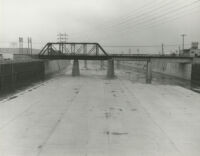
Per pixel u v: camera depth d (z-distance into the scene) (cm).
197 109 3247
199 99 4038
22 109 3142
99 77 8231
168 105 3497
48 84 5938
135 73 10612
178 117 2805
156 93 4675
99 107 3309
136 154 1747
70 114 2897
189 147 1892
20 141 1984
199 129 2353
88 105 3438
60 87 5391
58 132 2214
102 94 4462
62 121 2583
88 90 4975
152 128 2370
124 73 10550
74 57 8275
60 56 8306
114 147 1875
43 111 3038
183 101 3831
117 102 3684
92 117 2764
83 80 7050
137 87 5600
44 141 1986
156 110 3161
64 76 8481
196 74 7156
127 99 3959
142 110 3153
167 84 6400
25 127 2359
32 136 2106
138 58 7738
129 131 2270
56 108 3222
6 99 3831
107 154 1742
